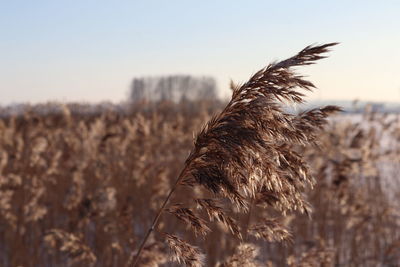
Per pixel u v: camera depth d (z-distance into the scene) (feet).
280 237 11.78
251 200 11.64
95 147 37.63
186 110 73.61
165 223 27.76
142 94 174.81
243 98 8.55
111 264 22.33
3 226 28.22
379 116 49.32
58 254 24.88
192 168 8.85
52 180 32.94
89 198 24.25
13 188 28.71
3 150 34.94
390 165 51.06
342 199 28.84
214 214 9.07
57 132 43.96
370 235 31.94
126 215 22.86
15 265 25.50
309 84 8.06
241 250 11.22
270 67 8.34
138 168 34.60
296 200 9.25
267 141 8.30
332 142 34.55
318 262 15.55
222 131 8.26
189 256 9.21
